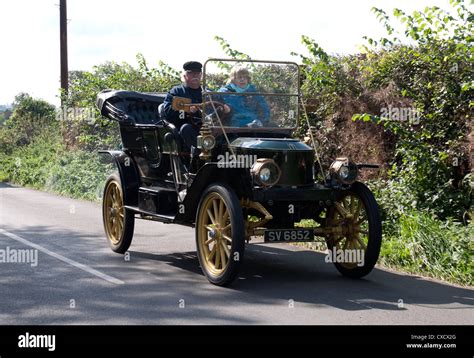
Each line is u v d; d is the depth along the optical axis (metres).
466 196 9.70
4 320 6.07
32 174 21.95
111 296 6.92
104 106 9.92
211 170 7.44
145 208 8.87
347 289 7.29
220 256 7.49
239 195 7.68
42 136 27.38
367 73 11.70
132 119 9.38
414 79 11.05
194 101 8.74
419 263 8.23
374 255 7.50
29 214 13.88
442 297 6.93
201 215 7.68
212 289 7.27
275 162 7.41
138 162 9.38
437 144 10.46
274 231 7.48
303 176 7.54
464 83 9.79
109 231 9.81
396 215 9.70
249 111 8.20
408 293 7.11
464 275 7.70
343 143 11.59
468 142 9.90
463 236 8.48
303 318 6.12
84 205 15.77
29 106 35.31
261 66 8.32
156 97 10.25
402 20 10.86
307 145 7.86
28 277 7.84
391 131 10.71
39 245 10.08
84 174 18.83
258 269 8.40
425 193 9.82
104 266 8.52
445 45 10.68
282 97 8.38
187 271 8.24
